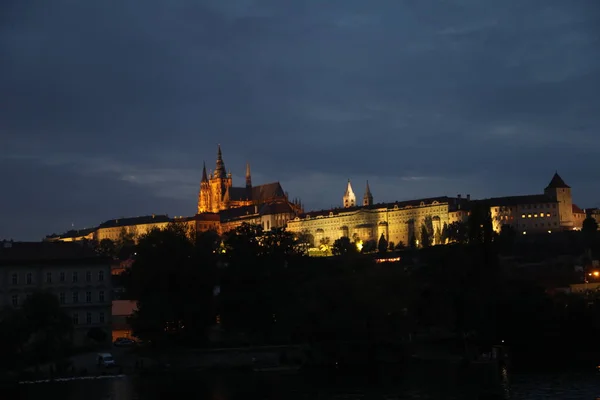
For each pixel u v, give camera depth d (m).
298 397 158.75
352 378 181.62
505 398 152.38
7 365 182.62
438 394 158.50
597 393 154.75
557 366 191.75
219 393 164.25
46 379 183.62
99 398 159.12
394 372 189.88
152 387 172.00
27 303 190.12
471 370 189.88
